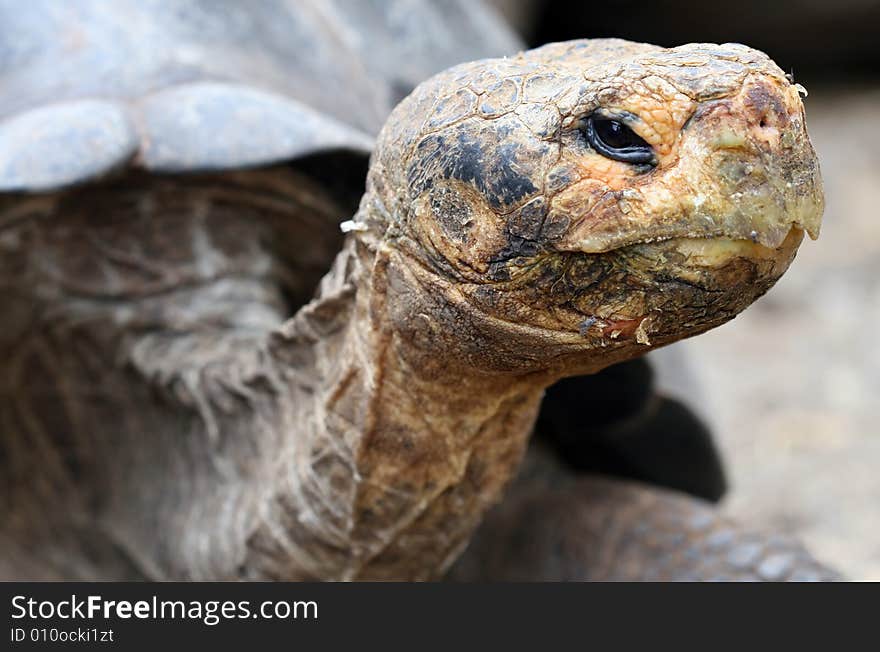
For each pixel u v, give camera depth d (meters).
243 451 2.66
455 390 2.19
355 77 3.34
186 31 3.16
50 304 3.04
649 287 1.86
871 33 11.82
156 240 3.04
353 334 2.28
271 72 3.16
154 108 2.93
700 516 3.13
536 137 1.88
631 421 3.41
